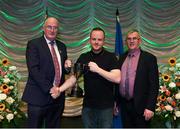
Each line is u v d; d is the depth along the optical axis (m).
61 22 5.30
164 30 5.36
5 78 4.51
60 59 3.50
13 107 4.57
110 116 3.42
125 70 3.61
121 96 3.66
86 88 3.47
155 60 3.57
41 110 3.39
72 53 5.33
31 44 3.43
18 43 5.31
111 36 5.33
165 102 4.44
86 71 3.45
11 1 5.27
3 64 4.70
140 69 3.52
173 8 5.35
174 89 4.41
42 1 5.28
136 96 3.51
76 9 5.32
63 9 5.30
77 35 5.33
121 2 5.32
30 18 5.30
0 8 5.26
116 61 3.51
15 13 5.29
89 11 5.32
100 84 3.42
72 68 3.73
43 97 3.39
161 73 4.70
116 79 3.43
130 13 5.33
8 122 4.49
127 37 3.62
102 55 3.48
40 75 3.33
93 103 3.43
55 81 3.43
